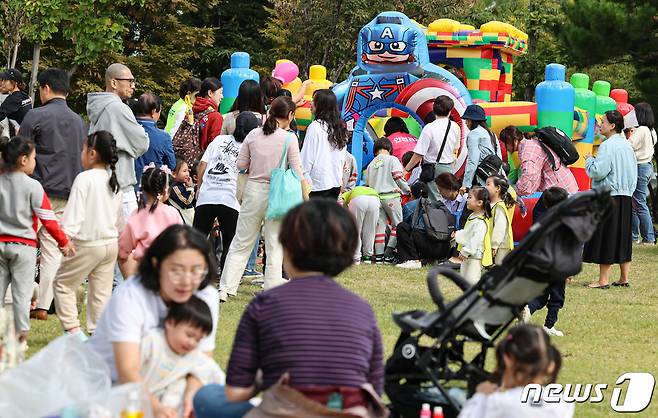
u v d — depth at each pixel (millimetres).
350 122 17656
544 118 17281
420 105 17156
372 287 12367
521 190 13523
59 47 27703
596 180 13289
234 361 4914
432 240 14117
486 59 18453
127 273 8883
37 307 9469
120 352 5664
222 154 11047
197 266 5727
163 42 30156
